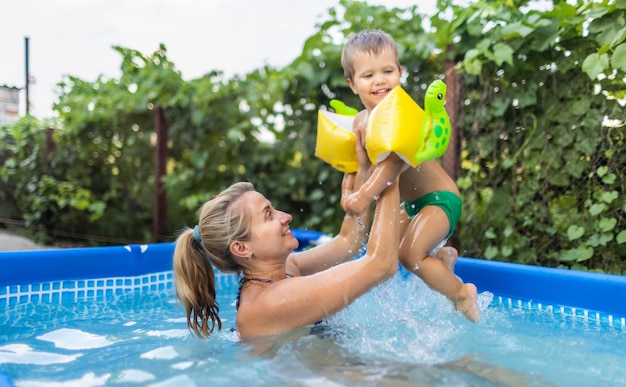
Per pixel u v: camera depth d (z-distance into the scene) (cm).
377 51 231
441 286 226
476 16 350
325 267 238
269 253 201
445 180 238
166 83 580
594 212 312
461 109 374
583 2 316
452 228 236
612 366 183
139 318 258
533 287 276
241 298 207
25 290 298
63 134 648
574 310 257
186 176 573
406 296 249
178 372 169
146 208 630
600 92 317
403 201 250
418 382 157
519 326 234
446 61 378
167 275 349
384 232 190
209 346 198
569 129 329
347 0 446
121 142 633
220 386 155
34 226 660
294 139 525
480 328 225
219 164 582
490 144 363
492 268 295
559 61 329
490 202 363
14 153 686
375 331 203
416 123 194
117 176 641
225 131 574
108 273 326
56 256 309
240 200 204
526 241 349
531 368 178
